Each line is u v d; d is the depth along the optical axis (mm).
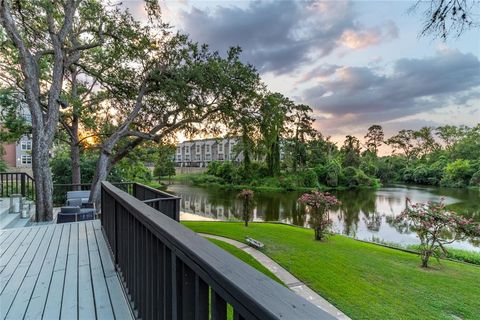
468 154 28250
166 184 31438
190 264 957
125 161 12922
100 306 2084
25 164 26734
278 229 9766
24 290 2342
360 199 21531
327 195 8758
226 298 728
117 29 9086
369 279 5254
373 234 11672
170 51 9547
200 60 9625
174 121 10297
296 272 5438
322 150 31109
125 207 2199
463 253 7730
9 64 9078
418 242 10219
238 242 7500
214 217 15578
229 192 25125
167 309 1258
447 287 4957
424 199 20297
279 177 26359
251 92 9594
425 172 33875
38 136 6938
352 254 6941
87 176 12336
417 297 4520
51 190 7102
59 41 7641
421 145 41188
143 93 9641
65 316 1943
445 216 6215
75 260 3055
